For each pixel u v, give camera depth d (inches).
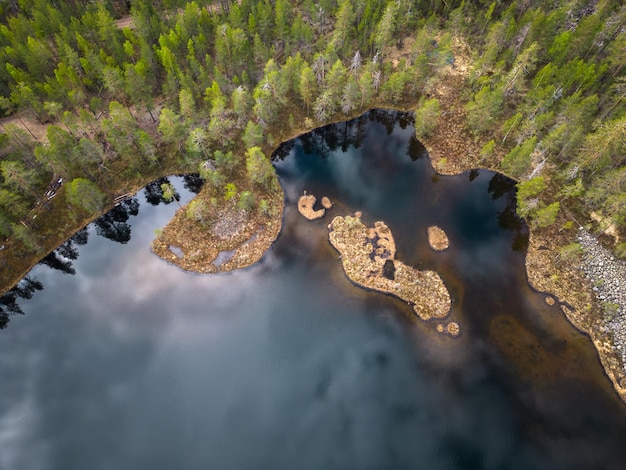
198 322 2578.7
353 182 3302.2
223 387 2319.1
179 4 4197.8
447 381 2279.8
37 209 2992.1
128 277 2792.8
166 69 3528.5
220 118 3196.4
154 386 2333.9
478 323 2475.4
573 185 2913.4
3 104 3201.3
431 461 2037.4
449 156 3410.4
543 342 2383.1
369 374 2332.7
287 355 2431.1
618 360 2278.5
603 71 3090.6
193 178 3289.9
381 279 2684.5
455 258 2787.9
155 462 2079.2
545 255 2746.1
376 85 3737.7
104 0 4301.2
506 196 3152.1
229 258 2827.3
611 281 2554.1
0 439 2159.2
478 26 4173.2
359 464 2042.3
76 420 2219.5
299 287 2699.3
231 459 2078.0
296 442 2121.1
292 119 3528.5
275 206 3093.0
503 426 2117.4
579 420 2116.1
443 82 3882.9
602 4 3553.2
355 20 4188.0
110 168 3260.3
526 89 3563.0
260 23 3902.6
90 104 3238.2
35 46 3432.6
